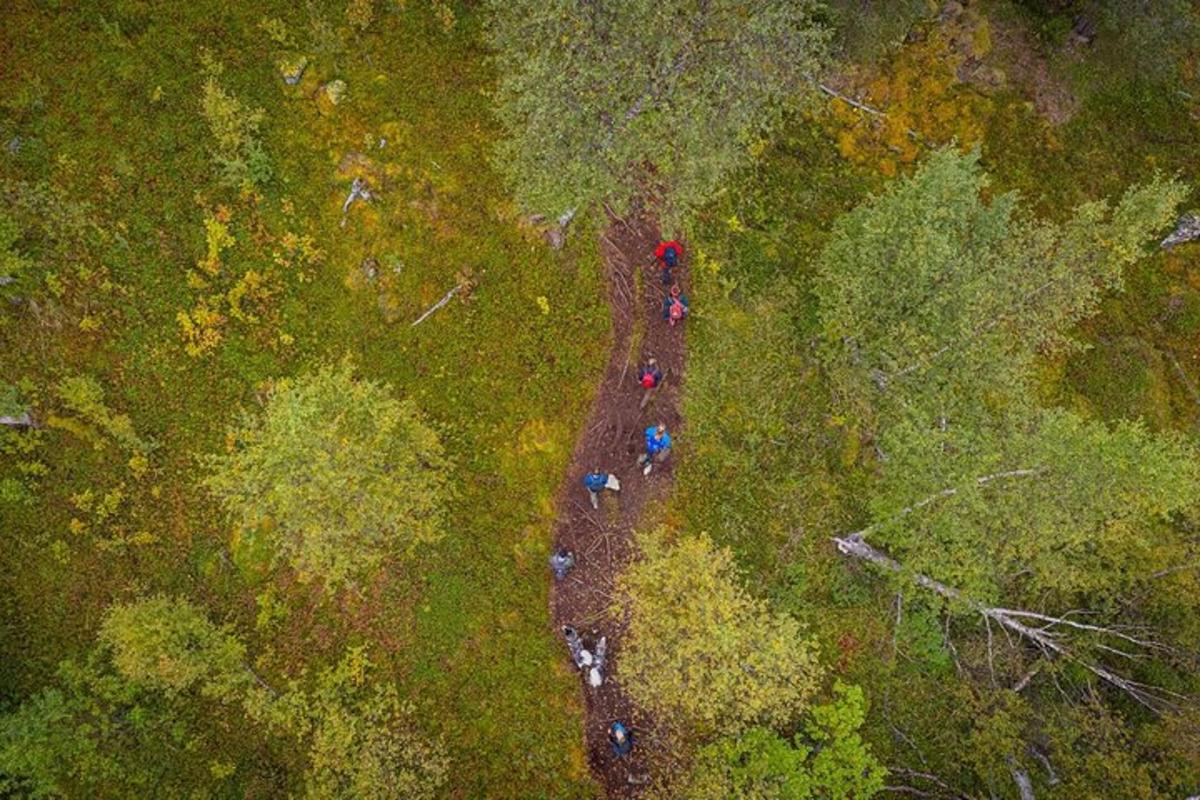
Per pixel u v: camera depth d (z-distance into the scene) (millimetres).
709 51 19297
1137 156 26938
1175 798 20188
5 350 19984
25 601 20719
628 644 20453
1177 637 21578
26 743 20016
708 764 20609
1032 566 22000
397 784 20422
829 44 22406
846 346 22828
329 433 19672
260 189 20812
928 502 21297
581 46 18969
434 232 21438
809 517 22766
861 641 22719
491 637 21594
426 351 21672
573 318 21969
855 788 20141
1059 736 21266
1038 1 25953
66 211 19875
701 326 22766
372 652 21516
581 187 20078
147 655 20078
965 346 21875
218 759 21266
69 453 20609
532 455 21953
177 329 20766
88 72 19875
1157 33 23688
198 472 21156
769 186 24359
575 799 21156
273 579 21453
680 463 22344
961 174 20688
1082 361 25438
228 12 20625
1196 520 21812
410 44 21625
